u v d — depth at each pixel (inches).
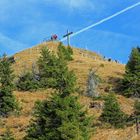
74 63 4832.7
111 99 2733.8
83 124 2038.6
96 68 4566.9
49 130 2027.6
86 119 2052.2
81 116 2065.7
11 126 2849.4
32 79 3804.1
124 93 3508.9
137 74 3587.6
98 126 2691.9
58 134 1995.6
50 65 3836.1
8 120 2977.4
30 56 5255.9
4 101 3115.2
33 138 2070.6
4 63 3339.1
